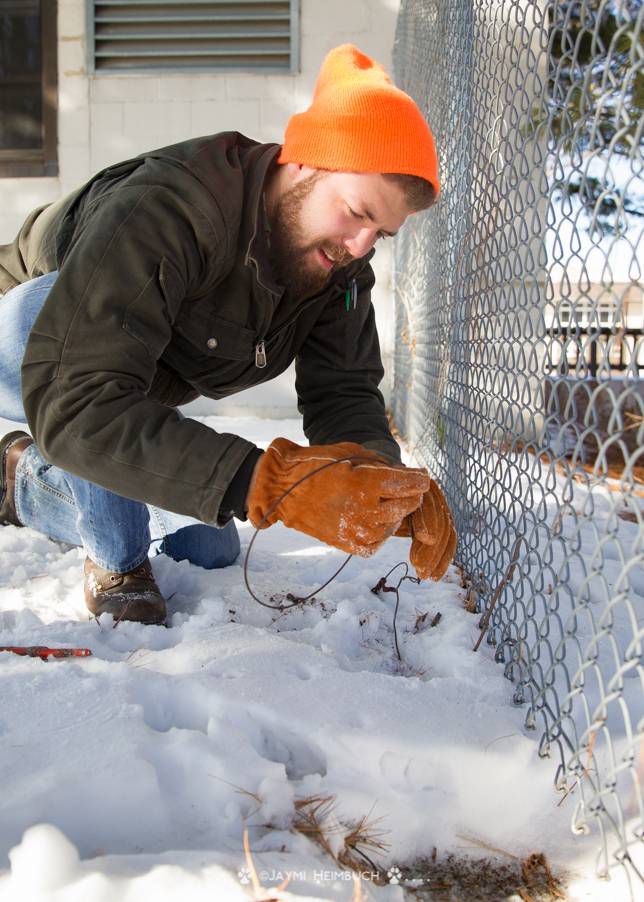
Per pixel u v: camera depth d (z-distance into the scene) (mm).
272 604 1988
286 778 1248
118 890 1000
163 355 1729
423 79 3605
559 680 1572
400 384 5281
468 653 1685
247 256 1484
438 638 1798
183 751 1244
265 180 1524
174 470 1274
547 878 1131
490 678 1562
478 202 2170
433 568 1458
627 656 1020
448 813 1220
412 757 1271
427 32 3428
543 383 1462
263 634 1678
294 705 1379
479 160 2133
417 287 4094
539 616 1955
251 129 6113
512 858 1174
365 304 1912
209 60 6094
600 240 1095
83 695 1390
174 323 1596
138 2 5992
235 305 1583
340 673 1510
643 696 1459
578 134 1160
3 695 1391
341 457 1292
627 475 1025
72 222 1751
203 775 1221
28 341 1341
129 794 1158
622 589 1030
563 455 1306
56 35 6070
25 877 1006
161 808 1167
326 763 1297
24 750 1230
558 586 1325
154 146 6129
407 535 1470
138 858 1056
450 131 2697
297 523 1311
